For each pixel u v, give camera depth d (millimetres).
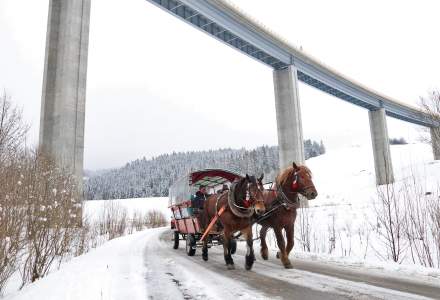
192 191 12281
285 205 8242
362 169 93250
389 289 5734
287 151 48125
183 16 40281
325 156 129500
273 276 7051
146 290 5820
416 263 8867
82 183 25422
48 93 26828
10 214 7195
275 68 50938
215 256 10984
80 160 25750
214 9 39719
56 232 9023
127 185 156375
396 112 76062
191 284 6328
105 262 9516
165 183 151500
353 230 15562
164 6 38875
